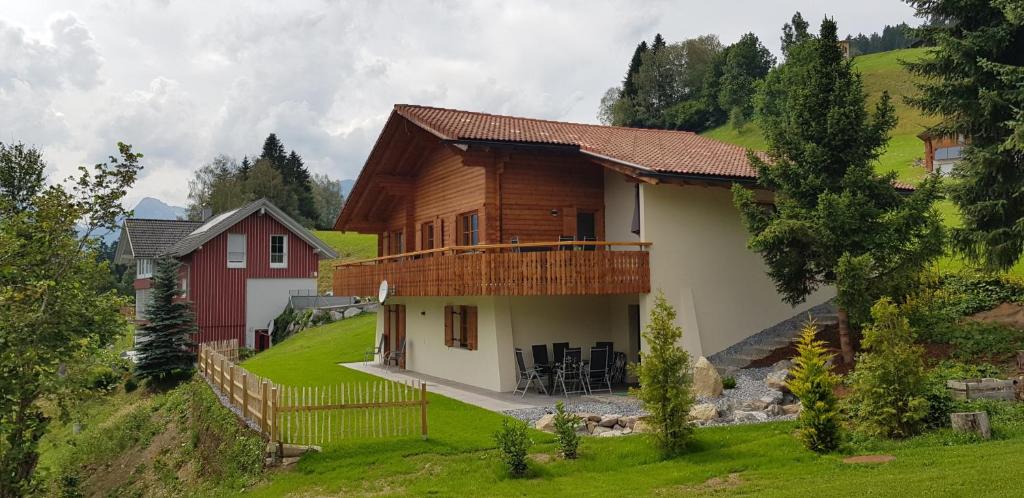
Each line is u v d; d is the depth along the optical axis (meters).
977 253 15.88
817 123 16.16
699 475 10.13
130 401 29.14
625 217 20.38
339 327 36.84
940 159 40.06
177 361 30.80
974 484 8.23
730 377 16.53
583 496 9.56
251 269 41.84
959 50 15.53
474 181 20.84
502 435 11.17
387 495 10.38
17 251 14.38
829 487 8.79
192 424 18.62
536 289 17.28
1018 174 15.40
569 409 15.74
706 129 89.81
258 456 12.54
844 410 12.41
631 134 23.91
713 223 19.25
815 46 16.66
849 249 15.51
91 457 21.59
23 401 14.14
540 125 23.00
